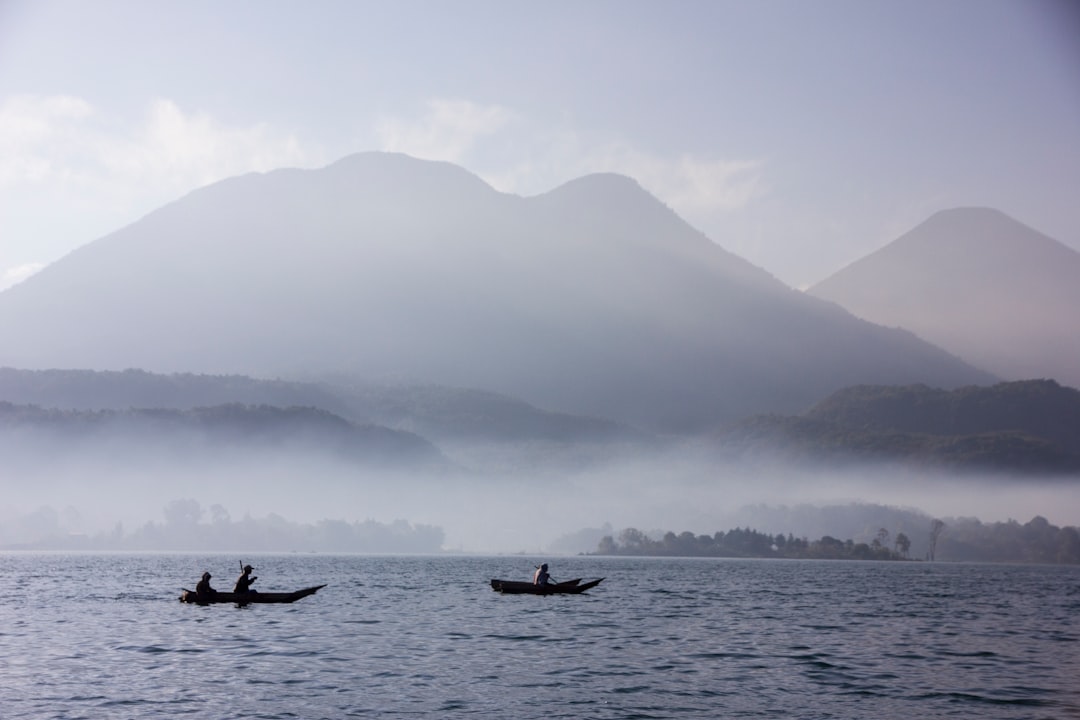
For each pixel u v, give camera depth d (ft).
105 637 198.80
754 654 188.85
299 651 180.86
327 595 342.03
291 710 129.08
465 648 190.08
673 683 153.28
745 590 442.91
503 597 341.41
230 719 123.75
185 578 465.88
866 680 158.51
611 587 449.89
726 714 131.54
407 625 231.30
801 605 337.31
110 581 424.87
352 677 153.48
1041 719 130.00
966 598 403.13
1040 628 256.73
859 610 314.55
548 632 221.87
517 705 134.62
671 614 281.95
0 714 125.39
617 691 145.79
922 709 135.85
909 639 221.87
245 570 278.46
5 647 182.91
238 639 197.36
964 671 169.68
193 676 152.35
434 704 134.31
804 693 146.41
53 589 359.46
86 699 134.31
